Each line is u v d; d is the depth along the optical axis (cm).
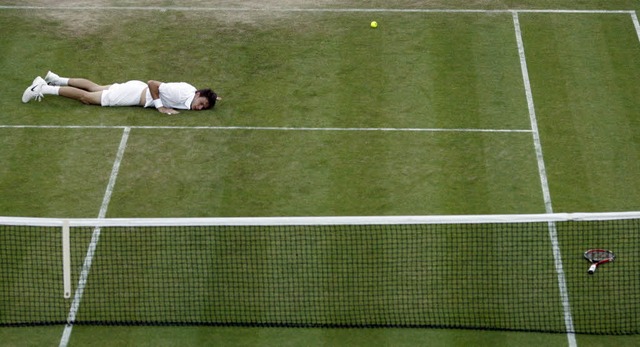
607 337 5028
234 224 5044
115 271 5397
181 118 6644
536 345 4984
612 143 6475
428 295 5266
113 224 5050
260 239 5622
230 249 5547
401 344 4991
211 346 4978
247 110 6725
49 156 6297
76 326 5088
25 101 6738
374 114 6700
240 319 5128
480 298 5250
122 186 6059
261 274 5384
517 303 5222
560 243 5597
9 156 6284
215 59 7250
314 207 5900
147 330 5066
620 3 7931
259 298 5247
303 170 6206
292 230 5694
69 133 6500
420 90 6938
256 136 6488
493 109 6762
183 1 7919
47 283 5331
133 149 6366
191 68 7144
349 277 5362
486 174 6194
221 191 6025
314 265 5441
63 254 5097
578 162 6306
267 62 7219
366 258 5481
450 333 5050
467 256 5500
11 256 5500
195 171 6181
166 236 5644
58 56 7244
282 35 7525
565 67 7206
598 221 5769
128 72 7088
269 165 6241
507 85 7000
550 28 7625
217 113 6694
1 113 6662
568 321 5122
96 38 7456
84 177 6125
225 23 7656
